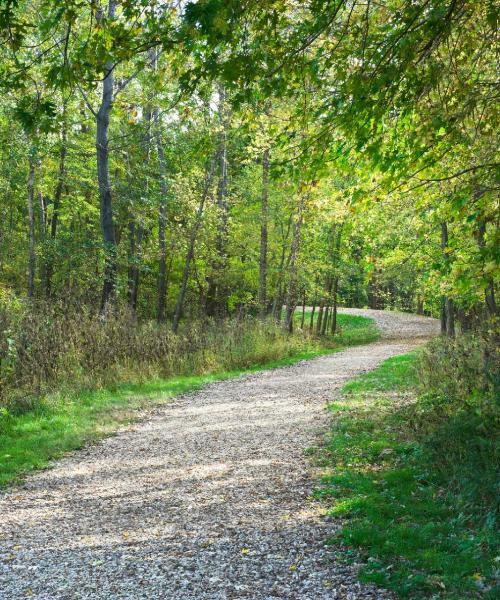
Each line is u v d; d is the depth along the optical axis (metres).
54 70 4.21
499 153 5.58
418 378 12.88
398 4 5.09
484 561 4.59
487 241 5.31
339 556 4.93
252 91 4.81
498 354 8.21
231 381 16.41
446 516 5.65
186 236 25.06
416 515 5.71
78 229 30.98
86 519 6.31
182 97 4.62
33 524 6.23
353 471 7.30
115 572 4.89
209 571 4.80
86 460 8.84
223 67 4.37
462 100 5.38
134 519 6.21
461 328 19.55
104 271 20.12
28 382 12.39
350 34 4.88
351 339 33.19
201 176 25.05
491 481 5.70
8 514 6.61
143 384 14.81
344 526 5.52
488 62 6.11
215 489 7.08
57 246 21.12
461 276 5.28
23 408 11.38
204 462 8.34
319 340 28.98
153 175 23.30
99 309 17.80
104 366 14.84
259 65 4.52
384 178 5.85
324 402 12.41
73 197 27.30
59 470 8.34
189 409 12.52
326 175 5.69
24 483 7.79
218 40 4.05
